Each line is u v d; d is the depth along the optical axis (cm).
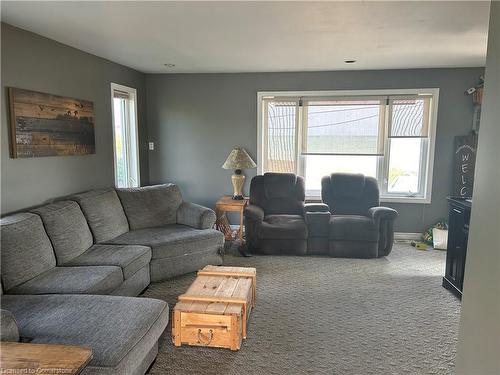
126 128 488
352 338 249
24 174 291
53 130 321
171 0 228
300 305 298
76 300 212
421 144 489
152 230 380
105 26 283
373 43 337
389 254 431
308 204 442
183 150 530
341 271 376
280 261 405
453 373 212
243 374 211
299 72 493
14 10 245
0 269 227
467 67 458
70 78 349
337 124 497
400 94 476
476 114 461
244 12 251
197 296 246
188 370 214
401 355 230
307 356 228
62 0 227
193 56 397
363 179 457
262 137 513
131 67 467
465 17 261
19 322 187
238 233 497
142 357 187
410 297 315
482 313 120
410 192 498
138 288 307
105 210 350
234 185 488
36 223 265
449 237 330
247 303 252
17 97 279
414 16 260
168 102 522
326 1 230
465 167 468
